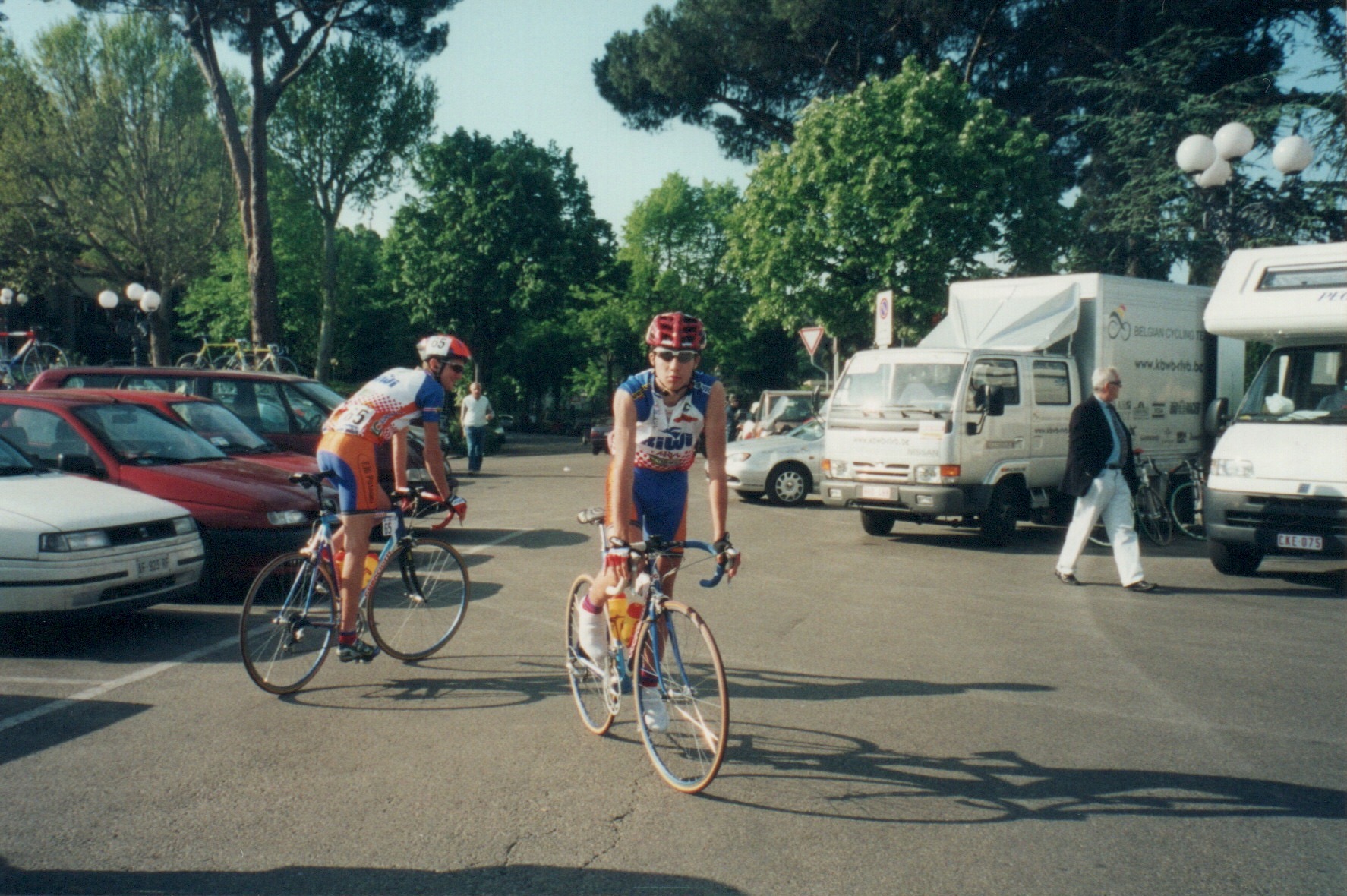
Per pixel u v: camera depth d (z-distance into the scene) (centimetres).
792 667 649
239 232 3894
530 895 348
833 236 2705
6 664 646
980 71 3175
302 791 438
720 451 462
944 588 934
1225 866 371
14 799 429
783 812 417
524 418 6906
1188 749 497
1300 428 984
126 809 418
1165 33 2491
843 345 3266
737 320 6431
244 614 569
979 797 434
